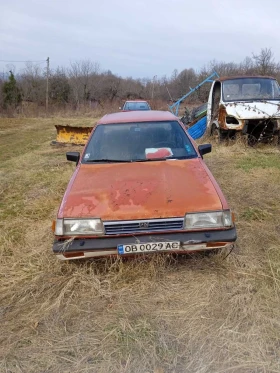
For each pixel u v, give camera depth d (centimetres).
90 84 4103
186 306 228
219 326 207
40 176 620
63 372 182
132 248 235
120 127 376
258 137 760
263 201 408
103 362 186
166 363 183
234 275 258
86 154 346
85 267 273
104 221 237
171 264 275
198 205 243
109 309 230
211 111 839
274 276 249
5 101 3234
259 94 758
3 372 183
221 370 177
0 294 254
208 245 240
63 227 241
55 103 3672
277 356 184
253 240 309
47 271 279
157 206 242
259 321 209
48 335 209
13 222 394
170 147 346
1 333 213
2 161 849
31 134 1505
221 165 591
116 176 292
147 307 229
